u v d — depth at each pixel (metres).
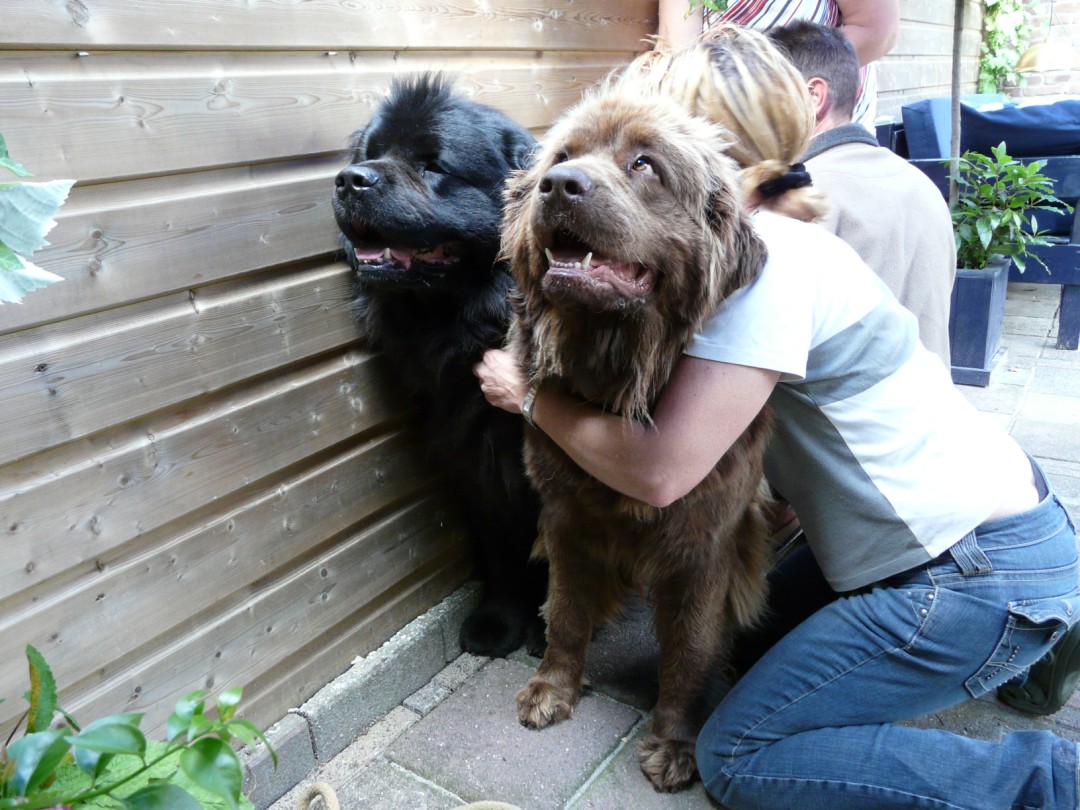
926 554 1.57
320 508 1.97
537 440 1.75
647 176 1.31
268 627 1.87
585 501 1.71
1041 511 1.61
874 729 1.60
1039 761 1.45
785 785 1.60
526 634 2.34
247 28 1.62
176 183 1.57
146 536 1.61
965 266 4.38
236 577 1.78
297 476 1.92
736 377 1.44
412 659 2.17
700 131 1.39
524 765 1.88
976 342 4.11
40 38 1.32
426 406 2.24
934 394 1.65
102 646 1.54
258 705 1.85
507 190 1.53
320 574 1.99
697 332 1.44
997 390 4.08
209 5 1.55
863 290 1.58
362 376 2.04
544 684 2.00
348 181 1.66
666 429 1.47
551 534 1.87
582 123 1.38
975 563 1.54
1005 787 1.47
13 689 1.41
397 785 1.83
